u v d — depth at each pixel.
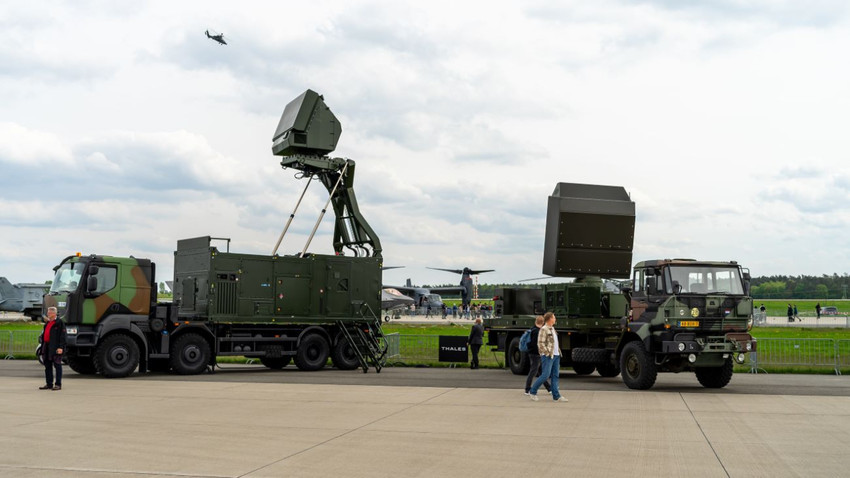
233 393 17.00
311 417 12.98
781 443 10.45
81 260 21.56
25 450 9.79
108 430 11.45
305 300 25.78
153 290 22.56
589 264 22.72
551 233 22.84
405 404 14.95
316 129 27.33
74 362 22.95
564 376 24.58
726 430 11.62
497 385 19.52
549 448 10.03
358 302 26.86
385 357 26.08
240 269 24.53
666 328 18.09
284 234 26.55
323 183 28.66
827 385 19.95
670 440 10.68
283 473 8.45
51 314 17.62
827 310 104.81
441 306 93.69
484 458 9.34
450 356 27.94
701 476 8.33
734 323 18.55
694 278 18.48
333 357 26.30
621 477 8.27
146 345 22.08
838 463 9.05
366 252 28.62
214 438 10.75
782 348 25.86
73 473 8.41
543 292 24.02
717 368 19.03
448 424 12.20
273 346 25.02
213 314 23.86
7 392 17.03
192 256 24.98
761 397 16.59
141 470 8.58
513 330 24.69
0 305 70.31
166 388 18.20
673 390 18.55
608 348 21.62
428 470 8.62
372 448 10.00
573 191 23.02
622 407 14.62
